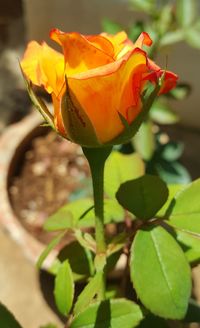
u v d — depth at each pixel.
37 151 0.65
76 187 0.62
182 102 0.73
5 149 0.62
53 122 0.23
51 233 0.57
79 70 0.21
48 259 0.52
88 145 0.22
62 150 0.65
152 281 0.24
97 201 0.26
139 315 0.27
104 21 0.53
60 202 0.61
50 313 0.57
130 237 0.28
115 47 0.22
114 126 0.22
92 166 0.24
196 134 0.75
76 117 0.21
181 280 0.24
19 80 0.81
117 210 0.30
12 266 0.60
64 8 0.69
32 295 0.58
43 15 0.71
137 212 0.26
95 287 0.26
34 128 0.64
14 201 0.60
